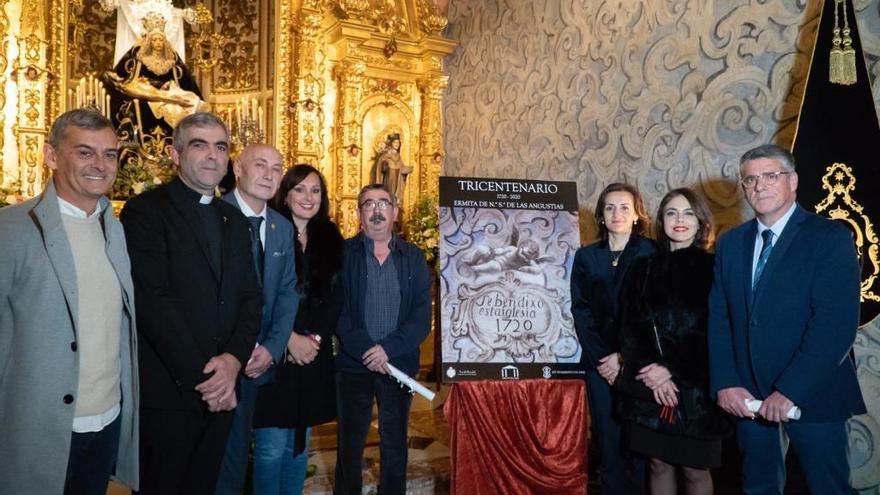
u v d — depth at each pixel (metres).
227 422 2.05
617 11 3.93
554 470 2.66
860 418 2.60
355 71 5.73
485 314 2.77
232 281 2.06
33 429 1.66
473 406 2.65
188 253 1.98
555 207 2.96
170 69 5.49
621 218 2.66
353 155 5.73
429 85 5.98
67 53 5.16
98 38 5.58
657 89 3.62
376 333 2.66
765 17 3.02
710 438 2.23
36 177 4.85
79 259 1.77
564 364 2.80
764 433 2.18
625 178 3.85
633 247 2.63
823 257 2.03
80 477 1.81
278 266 2.37
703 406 2.24
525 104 4.88
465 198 2.87
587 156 4.18
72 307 1.70
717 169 3.24
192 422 1.94
